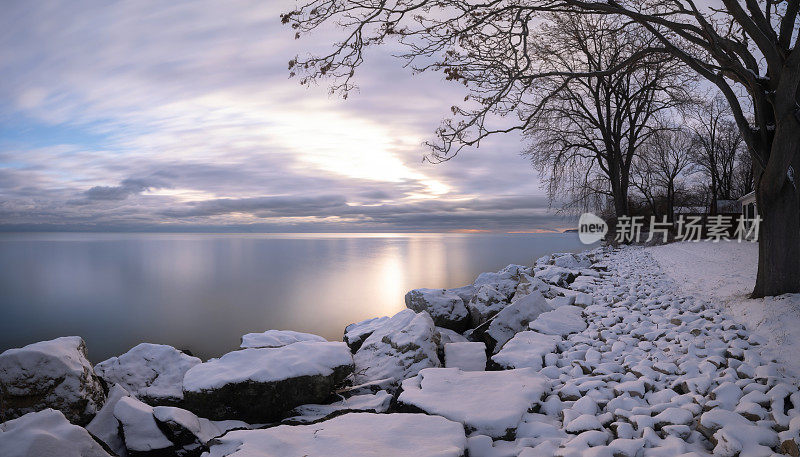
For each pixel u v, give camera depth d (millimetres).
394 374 7113
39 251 119188
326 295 30844
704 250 21203
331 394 6562
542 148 32094
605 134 31672
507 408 4836
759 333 6926
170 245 158375
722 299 9477
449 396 5191
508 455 4098
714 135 40344
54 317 28109
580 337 7977
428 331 7691
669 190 41969
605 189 35031
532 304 9414
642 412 4734
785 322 6984
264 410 6113
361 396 6520
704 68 8977
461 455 3865
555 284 14047
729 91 8828
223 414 6070
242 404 6070
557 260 19703
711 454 3926
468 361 7660
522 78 8609
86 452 3729
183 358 7328
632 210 43000
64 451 3594
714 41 8695
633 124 31734
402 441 4086
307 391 6238
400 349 7457
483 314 10641
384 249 99812
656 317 8680
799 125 7973
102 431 5664
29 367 5688
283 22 7699
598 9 8727
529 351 7305
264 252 98312
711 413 4316
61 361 5867
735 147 42312
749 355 5879
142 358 7176
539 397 5340
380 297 29375
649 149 37250
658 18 8773
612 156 32250
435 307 10938
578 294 10961
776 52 8344
